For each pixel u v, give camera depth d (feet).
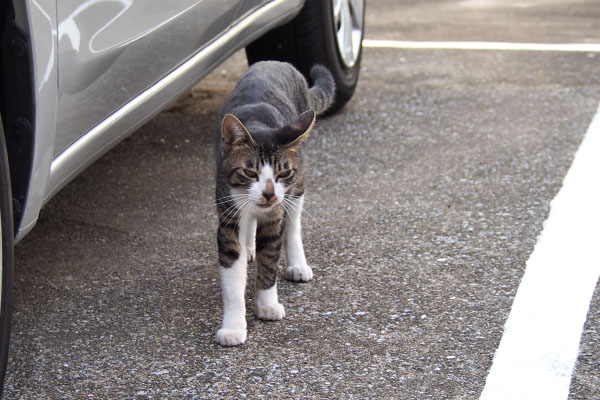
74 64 8.11
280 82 11.41
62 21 7.79
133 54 9.38
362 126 17.40
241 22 13.01
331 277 10.99
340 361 8.94
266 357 9.06
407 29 27.32
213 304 10.34
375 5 32.12
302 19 16.62
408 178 14.52
